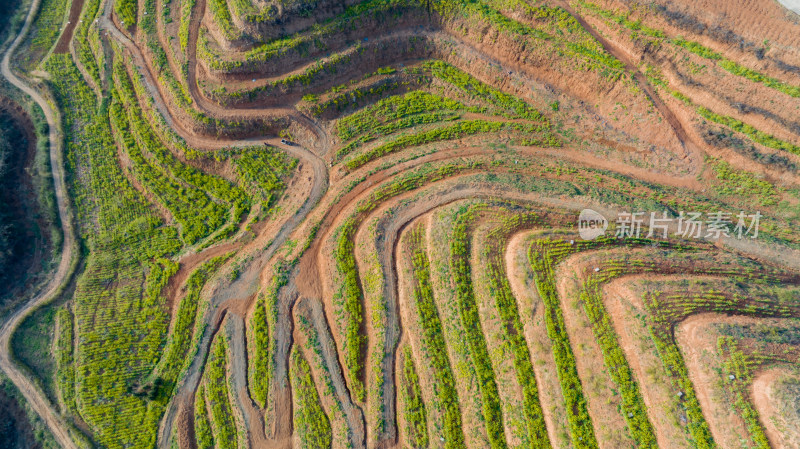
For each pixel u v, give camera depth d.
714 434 21.61
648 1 31.91
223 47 35.22
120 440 26.53
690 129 31.09
